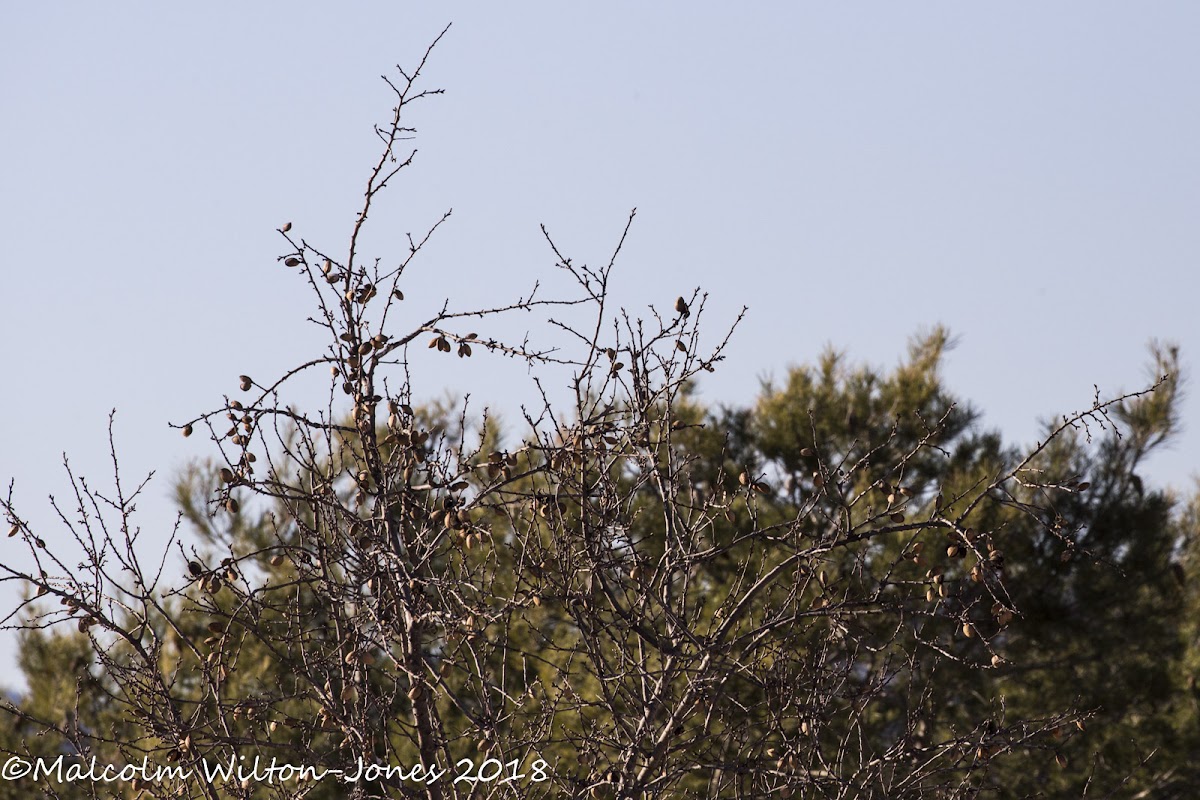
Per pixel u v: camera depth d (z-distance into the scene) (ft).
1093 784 94.48
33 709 77.82
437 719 50.11
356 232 50.19
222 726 51.67
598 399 51.01
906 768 58.49
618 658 56.90
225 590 74.13
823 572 57.11
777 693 53.83
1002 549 100.63
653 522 80.94
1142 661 105.19
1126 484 112.68
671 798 57.11
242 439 47.57
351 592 48.80
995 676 93.04
